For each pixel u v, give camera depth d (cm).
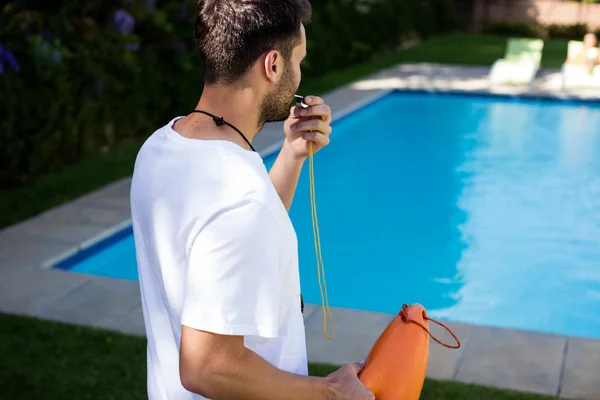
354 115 1205
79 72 821
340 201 813
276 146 918
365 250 677
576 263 638
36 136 747
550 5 2316
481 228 725
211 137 142
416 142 1066
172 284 141
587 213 762
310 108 175
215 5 140
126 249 640
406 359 166
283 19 140
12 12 773
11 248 568
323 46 1464
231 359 130
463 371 384
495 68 1396
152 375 159
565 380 374
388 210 784
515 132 1108
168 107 1010
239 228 129
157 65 995
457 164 952
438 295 584
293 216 767
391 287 600
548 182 868
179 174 138
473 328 437
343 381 149
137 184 147
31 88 758
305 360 156
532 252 663
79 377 366
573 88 1324
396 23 1908
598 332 518
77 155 846
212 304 128
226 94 143
